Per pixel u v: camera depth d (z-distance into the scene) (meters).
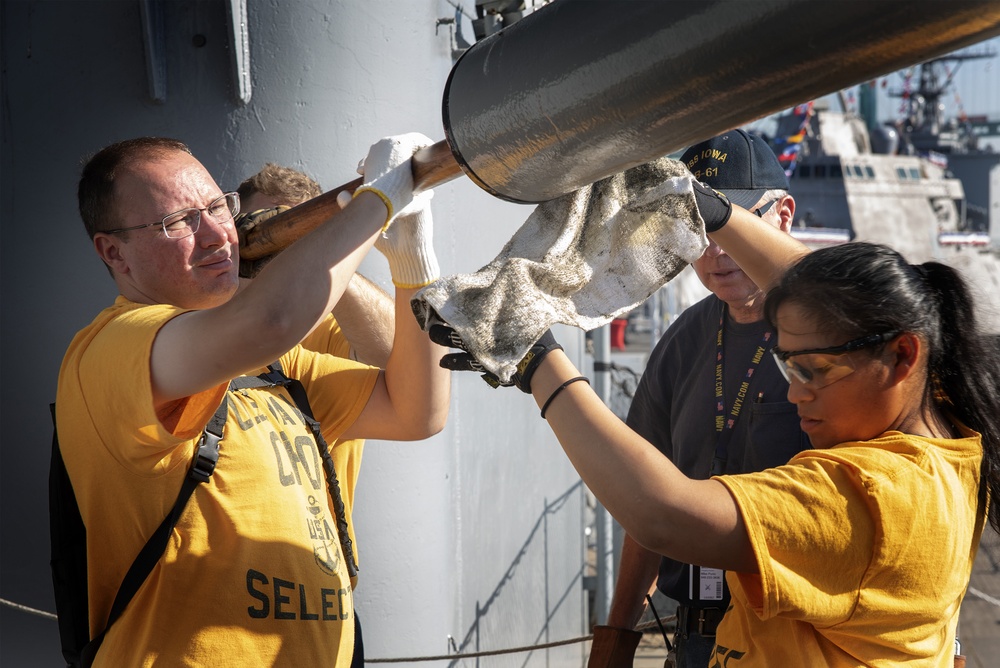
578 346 5.59
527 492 4.55
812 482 1.35
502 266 1.43
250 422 1.76
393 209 1.55
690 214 1.48
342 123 2.86
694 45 1.12
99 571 1.66
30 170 2.90
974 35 1.03
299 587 1.71
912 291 1.38
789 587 1.32
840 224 24.72
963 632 7.85
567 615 5.53
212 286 1.80
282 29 2.81
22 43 2.90
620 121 1.23
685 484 1.36
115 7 2.84
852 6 1.01
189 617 1.62
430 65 3.05
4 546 2.93
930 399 1.46
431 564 3.04
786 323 1.44
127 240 1.75
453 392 3.29
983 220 32.88
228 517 1.66
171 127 2.84
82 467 1.65
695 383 2.37
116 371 1.56
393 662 2.83
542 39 1.27
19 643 2.93
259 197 2.29
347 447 2.12
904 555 1.33
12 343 2.92
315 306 1.47
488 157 1.39
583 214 1.49
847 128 25.61
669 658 2.33
